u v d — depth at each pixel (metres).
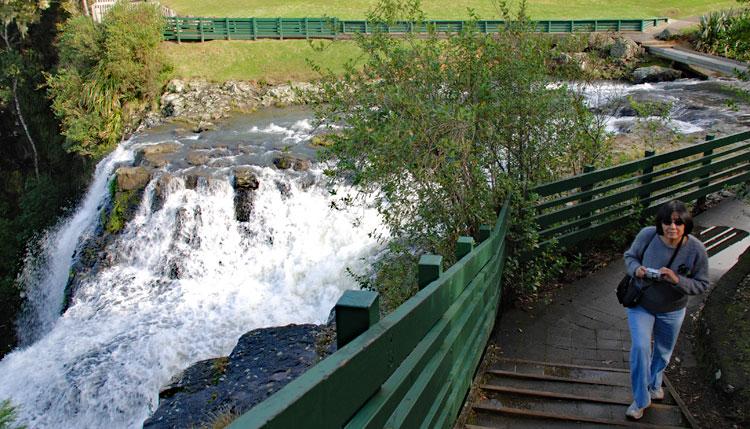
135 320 13.09
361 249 13.23
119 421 10.59
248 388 8.10
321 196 15.06
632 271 4.54
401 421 2.68
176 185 16.08
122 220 16.28
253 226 15.12
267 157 18.08
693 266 4.43
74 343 12.48
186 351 11.77
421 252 7.38
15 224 25.36
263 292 13.59
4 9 29.70
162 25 27.05
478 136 6.62
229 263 14.77
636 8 36.78
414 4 7.07
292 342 9.27
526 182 7.05
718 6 36.44
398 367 2.61
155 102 26.22
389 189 5.82
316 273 13.43
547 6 37.19
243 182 15.55
